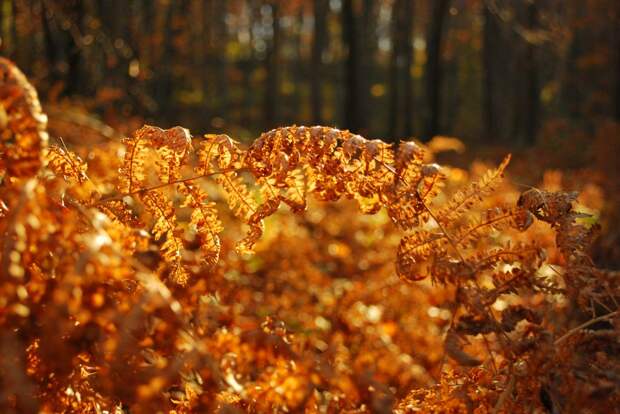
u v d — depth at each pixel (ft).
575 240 6.57
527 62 112.16
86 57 46.80
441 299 14.98
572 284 6.49
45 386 4.96
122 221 6.70
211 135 6.84
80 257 4.60
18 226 4.56
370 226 22.57
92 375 5.52
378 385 6.53
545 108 150.00
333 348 8.88
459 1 121.49
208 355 5.12
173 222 6.73
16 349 4.59
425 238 6.53
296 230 22.38
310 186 6.65
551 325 7.37
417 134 137.49
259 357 6.66
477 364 6.03
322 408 7.55
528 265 6.38
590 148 51.67
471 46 154.51
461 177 26.66
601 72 102.27
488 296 6.29
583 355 6.40
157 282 4.98
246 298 11.44
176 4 111.45
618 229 19.97
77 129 14.56
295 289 16.60
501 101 151.74
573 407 6.05
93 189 6.82
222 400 6.00
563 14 107.96
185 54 113.09
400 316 14.39
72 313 4.94
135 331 5.09
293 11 150.61
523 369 6.24
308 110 161.27
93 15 62.23
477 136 131.03
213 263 6.79
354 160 6.53
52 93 19.83
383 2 157.58
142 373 4.91
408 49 123.24
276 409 6.18
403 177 6.45
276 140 6.65
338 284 18.24
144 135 6.74
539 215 6.72
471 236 6.58
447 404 6.41
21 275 4.59
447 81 165.48
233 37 185.78
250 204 6.73
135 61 50.57
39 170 5.17
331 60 174.81
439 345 13.38
